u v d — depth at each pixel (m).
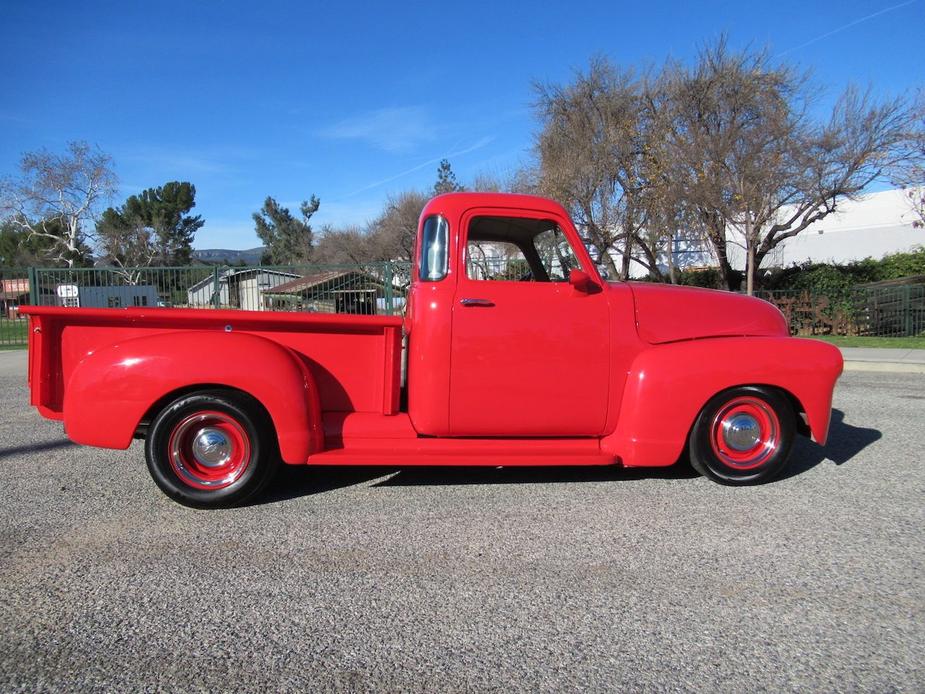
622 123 19.72
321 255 50.81
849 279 18.97
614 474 4.93
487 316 4.29
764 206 17.22
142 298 15.07
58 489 4.55
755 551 3.54
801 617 2.86
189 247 54.81
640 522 3.95
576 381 4.39
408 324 4.62
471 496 4.43
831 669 2.49
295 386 4.05
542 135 21.28
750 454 4.62
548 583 3.17
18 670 2.46
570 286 4.39
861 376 10.43
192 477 4.11
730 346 4.43
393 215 41.25
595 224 20.00
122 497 4.38
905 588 3.12
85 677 2.43
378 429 4.34
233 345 4.03
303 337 4.34
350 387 4.42
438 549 3.56
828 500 4.34
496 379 4.32
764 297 17.84
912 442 5.91
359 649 2.62
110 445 3.96
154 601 2.99
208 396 4.02
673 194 18.00
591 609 2.93
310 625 2.79
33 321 4.04
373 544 3.62
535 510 4.16
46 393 4.06
